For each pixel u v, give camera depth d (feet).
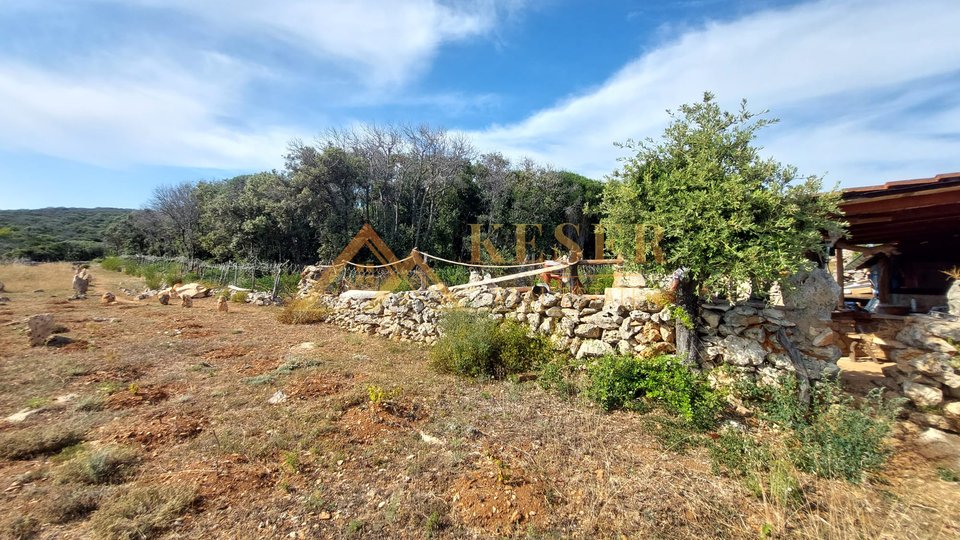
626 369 15.69
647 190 14.80
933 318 16.25
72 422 14.53
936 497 10.36
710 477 11.05
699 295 16.53
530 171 99.19
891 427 11.85
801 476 10.98
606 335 18.65
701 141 14.44
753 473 10.47
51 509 9.52
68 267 97.50
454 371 19.97
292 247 78.59
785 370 14.73
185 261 79.36
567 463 11.78
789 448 12.01
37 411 15.55
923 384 15.15
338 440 13.23
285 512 9.82
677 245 13.94
